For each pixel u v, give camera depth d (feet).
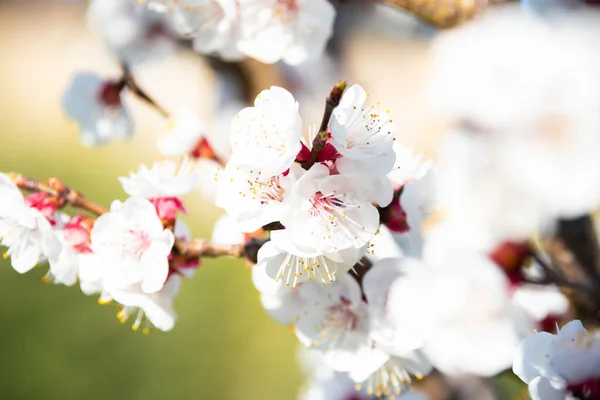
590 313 1.56
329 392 1.90
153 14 2.10
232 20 1.55
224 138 1.95
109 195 5.41
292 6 1.54
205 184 1.76
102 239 1.40
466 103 1.21
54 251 1.40
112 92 1.94
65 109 1.95
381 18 3.16
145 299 1.41
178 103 6.11
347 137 1.29
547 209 1.30
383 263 1.38
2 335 3.92
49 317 4.01
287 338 4.04
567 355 1.30
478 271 1.29
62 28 7.93
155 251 1.39
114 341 4.01
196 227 4.62
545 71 1.18
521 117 1.20
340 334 1.42
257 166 1.27
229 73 2.12
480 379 1.92
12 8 8.30
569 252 1.57
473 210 1.41
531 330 1.37
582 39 1.18
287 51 1.55
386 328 1.38
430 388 1.89
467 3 1.44
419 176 1.45
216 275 4.38
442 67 1.22
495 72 1.20
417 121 4.68
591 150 1.20
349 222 1.29
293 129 1.26
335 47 2.63
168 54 2.15
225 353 4.09
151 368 3.97
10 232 1.43
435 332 1.30
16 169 5.70
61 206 1.43
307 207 1.28
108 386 3.88
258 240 1.40
